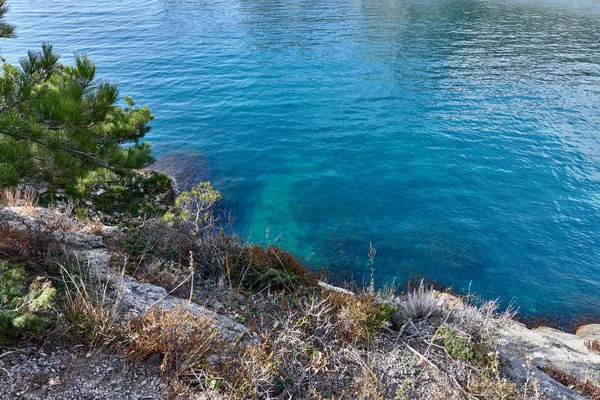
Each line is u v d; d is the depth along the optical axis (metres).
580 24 49.50
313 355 5.50
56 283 5.49
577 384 7.50
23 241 6.10
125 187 11.85
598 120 25.75
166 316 4.89
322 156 22.84
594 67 35.25
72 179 7.86
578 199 18.59
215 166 21.72
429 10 60.16
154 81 34.84
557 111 27.30
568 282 14.11
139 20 59.69
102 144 8.72
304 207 18.25
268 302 7.01
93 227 7.97
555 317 12.69
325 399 5.05
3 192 8.70
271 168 21.61
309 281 8.08
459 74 34.69
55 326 4.77
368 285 13.41
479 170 21.16
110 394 4.16
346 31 49.97
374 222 17.16
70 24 56.75
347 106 29.22
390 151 23.23
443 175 20.80
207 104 30.08
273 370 4.86
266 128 26.12
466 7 61.62
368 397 5.16
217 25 55.69
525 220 17.30
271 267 8.20
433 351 6.46
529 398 5.58
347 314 6.47
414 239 16.03
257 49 43.78
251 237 15.94
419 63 37.78
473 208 18.12
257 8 66.69
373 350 6.23
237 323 6.10
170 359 4.65
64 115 6.21
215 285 7.23
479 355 6.30
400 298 8.48
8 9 7.32
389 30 49.75
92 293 5.39
